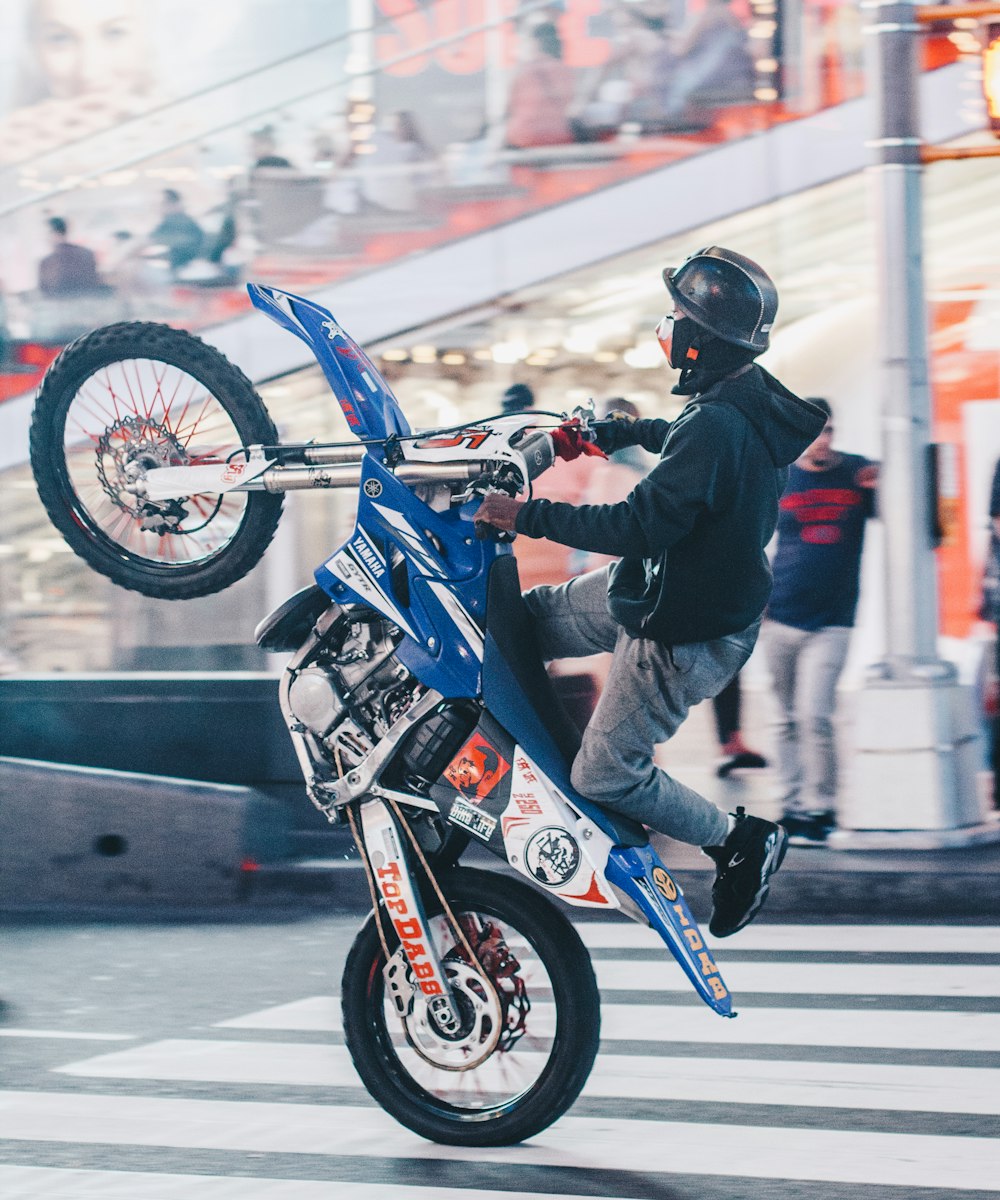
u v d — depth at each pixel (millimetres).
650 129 15016
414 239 15453
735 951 10836
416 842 6949
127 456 7996
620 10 14992
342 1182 6703
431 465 6828
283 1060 8555
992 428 15016
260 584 15367
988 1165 6742
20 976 10664
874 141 13055
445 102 15391
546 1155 6988
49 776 13312
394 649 6914
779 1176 6664
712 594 6535
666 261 15055
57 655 15930
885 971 10180
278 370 15625
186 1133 7383
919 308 13039
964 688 13297
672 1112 7539
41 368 15992
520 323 15305
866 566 14203
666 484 6398
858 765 13102
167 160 15875
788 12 14758
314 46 16422
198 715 14758
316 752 7035
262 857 13227
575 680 14000
